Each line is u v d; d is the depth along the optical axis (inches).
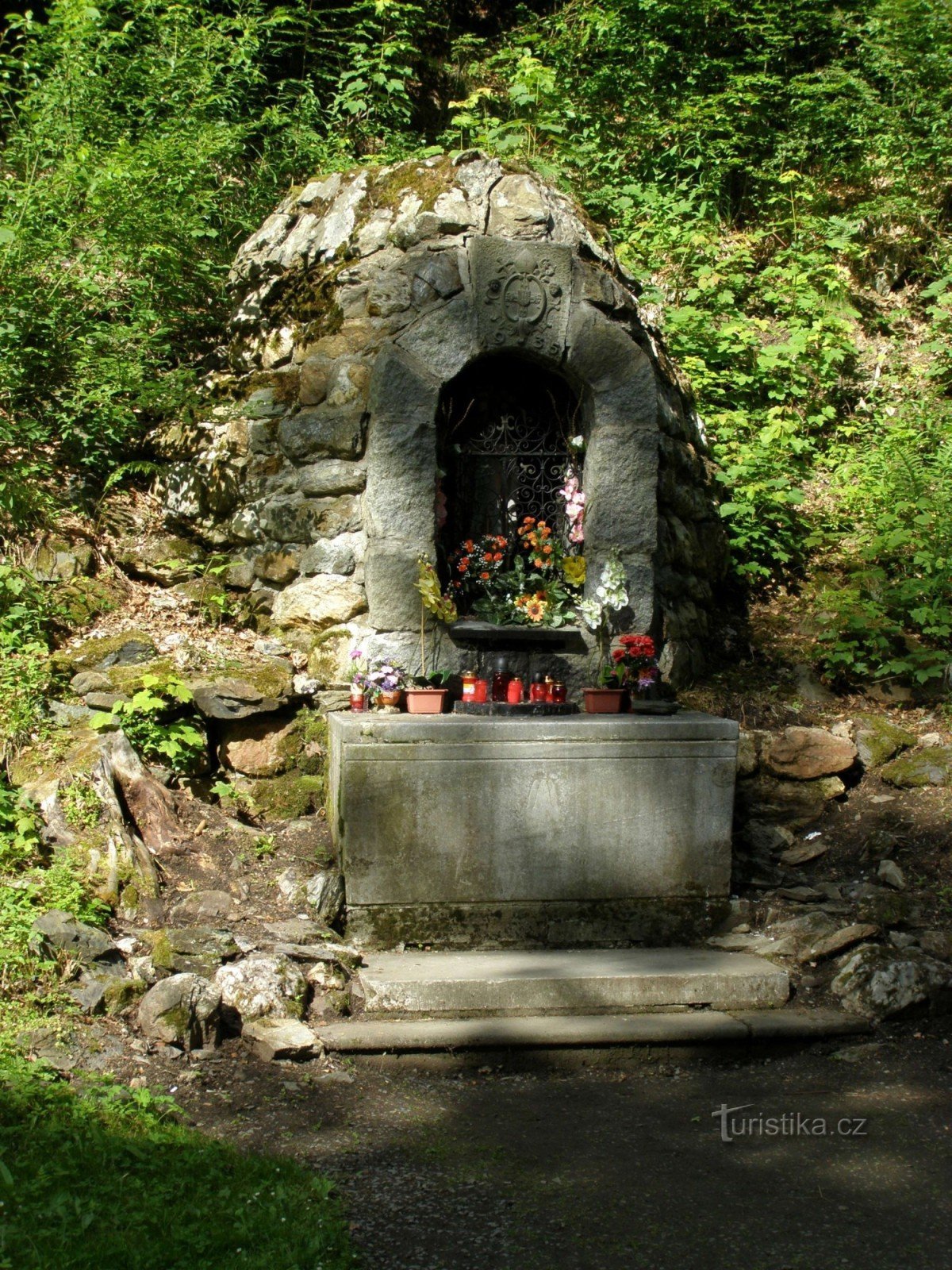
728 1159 134.7
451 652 218.8
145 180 261.3
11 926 153.0
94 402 239.5
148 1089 137.3
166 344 257.6
